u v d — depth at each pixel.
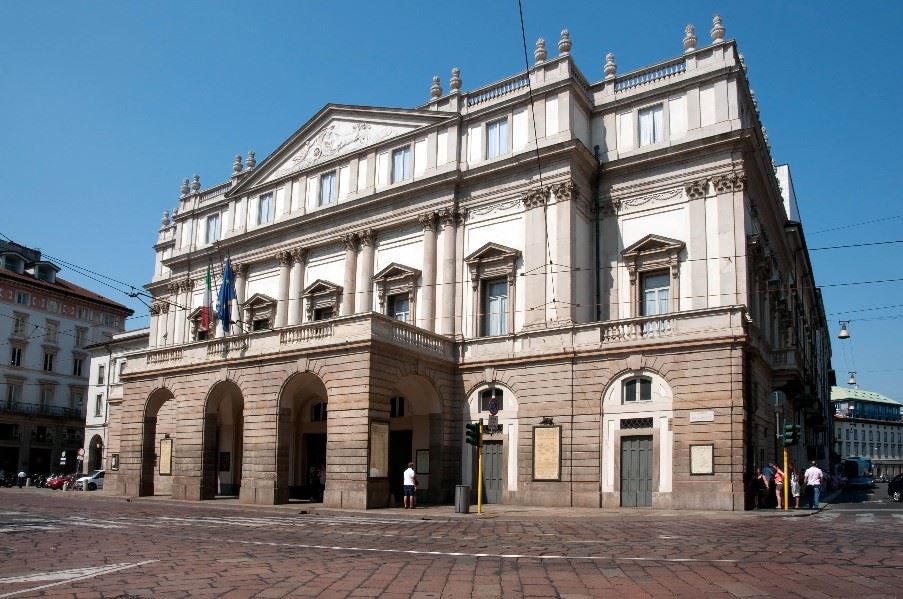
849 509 29.30
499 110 34.88
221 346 34.12
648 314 31.61
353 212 38.78
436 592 9.93
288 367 30.89
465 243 35.06
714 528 19.50
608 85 34.28
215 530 19.12
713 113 30.91
